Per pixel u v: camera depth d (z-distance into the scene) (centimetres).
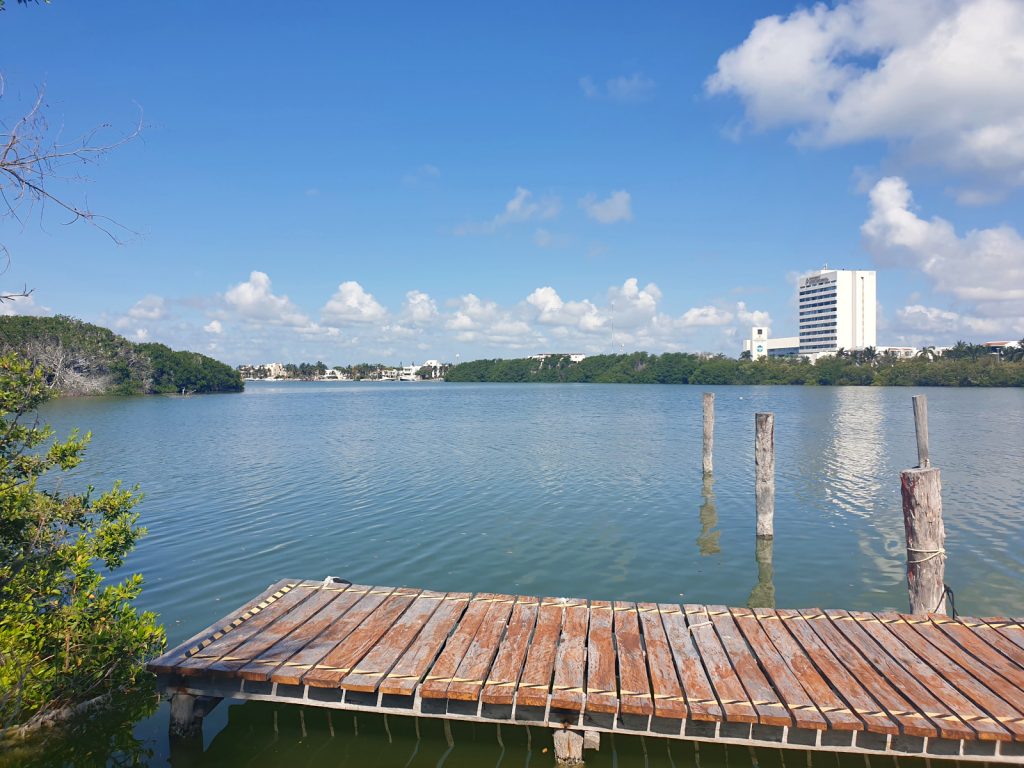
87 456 3234
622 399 9938
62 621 828
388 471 2772
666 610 979
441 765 757
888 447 3594
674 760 768
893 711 700
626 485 2456
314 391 15412
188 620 1148
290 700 763
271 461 3072
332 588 1055
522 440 3975
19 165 597
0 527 877
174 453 3372
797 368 15838
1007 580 1394
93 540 926
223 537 1697
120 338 11019
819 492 2356
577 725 728
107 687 863
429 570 1443
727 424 5181
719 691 746
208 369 12775
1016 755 658
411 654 823
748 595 1315
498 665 797
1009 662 817
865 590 1348
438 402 9356
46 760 758
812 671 794
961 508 2045
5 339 6975
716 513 2008
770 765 760
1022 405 7425
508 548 1612
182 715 790
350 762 763
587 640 877
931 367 13762
